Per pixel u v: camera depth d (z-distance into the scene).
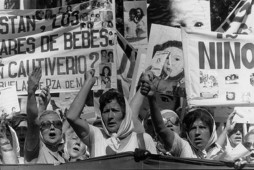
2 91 12.19
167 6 12.98
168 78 12.37
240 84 12.00
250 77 12.02
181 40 12.30
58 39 12.54
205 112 11.05
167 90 12.36
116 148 10.56
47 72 12.54
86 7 12.45
